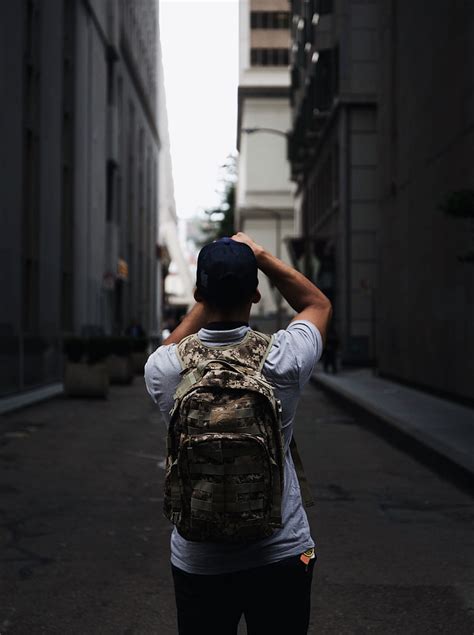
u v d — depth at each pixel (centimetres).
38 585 551
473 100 1557
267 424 227
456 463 939
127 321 5256
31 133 2494
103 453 1150
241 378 228
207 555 236
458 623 484
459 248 1680
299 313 260
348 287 3388
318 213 4316
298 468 254
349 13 3381
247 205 7656
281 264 260
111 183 4441
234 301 243
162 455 1131
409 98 2147
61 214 2947
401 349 2295
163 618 489
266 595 240
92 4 3469
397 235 2339
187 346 244
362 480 953
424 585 557
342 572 586
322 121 3847
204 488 222
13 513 769
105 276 3522
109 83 4384
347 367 3378
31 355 2312
